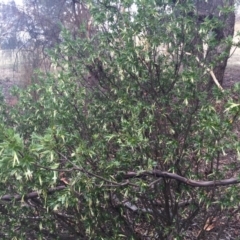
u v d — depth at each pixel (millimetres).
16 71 8219
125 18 2779
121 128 2875
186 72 2645
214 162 2955
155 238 3119
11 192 2742
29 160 2074
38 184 2455
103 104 2980
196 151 2730
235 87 2533
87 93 3035
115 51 2844
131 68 2725
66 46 2967
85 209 2688
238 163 2816
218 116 2531
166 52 2848
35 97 3262
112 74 3006
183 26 2771
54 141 2256
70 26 6297
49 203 2523
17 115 3172
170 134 2850
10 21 7949
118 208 2830
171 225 2969
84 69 3004
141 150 2674
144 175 2682
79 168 2322
